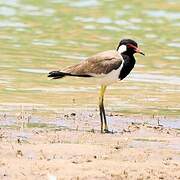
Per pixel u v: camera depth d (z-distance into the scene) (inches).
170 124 663.1
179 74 903.7
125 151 552.4
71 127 633.0
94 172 494.9
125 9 1423.5
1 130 605.0
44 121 649.6
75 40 1104.2
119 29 1214.3
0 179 476.4
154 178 490.3
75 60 951.0
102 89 649.6
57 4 1472.7
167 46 1087.0
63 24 1248.2
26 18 1294.3
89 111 700.7
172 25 1275.8
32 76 857.5
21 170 494.9
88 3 1492.4
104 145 570.6
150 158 538.6
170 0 1547.7
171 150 564.1
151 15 1366.9
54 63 930.1
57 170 496.7
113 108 721.0
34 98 747.4
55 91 788.0
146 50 1051.9
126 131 624.7
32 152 537.6
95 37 1132.5
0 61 932.6
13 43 1061.8
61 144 561.9
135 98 772.0
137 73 899.4
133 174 495.8
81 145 562.6
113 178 486.3
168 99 773.3
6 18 1284.4
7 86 799.7
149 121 671.8
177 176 496.1
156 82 856.9
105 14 1359.5
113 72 642.8
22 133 598.2
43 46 1048.8
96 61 644.1
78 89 804.6
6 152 533.0
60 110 698.2
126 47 652.1
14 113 674.8
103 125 645.9
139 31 1202.6
